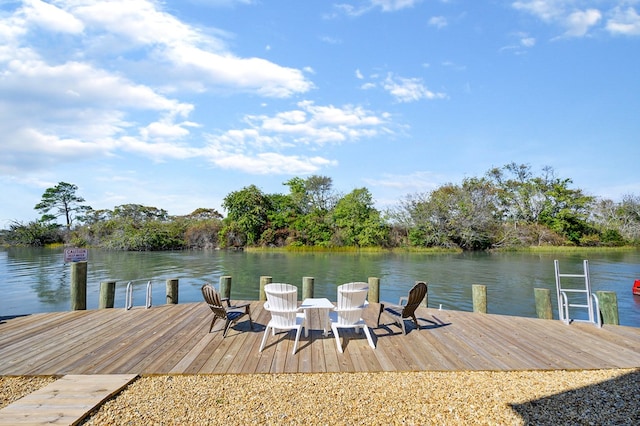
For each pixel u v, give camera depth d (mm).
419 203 32875
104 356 4184
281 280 14422
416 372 3777
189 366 3871
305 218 34281
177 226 37000
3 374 3633
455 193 33375
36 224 41219
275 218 35969
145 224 34219
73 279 6797
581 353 4379
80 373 3654
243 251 32062
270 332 5293
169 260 23016
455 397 3188
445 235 31797
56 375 3623
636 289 11492
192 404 3033
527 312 9344
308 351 4438
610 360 4133
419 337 5070
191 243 35375
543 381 3555
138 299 10766
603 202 37875
